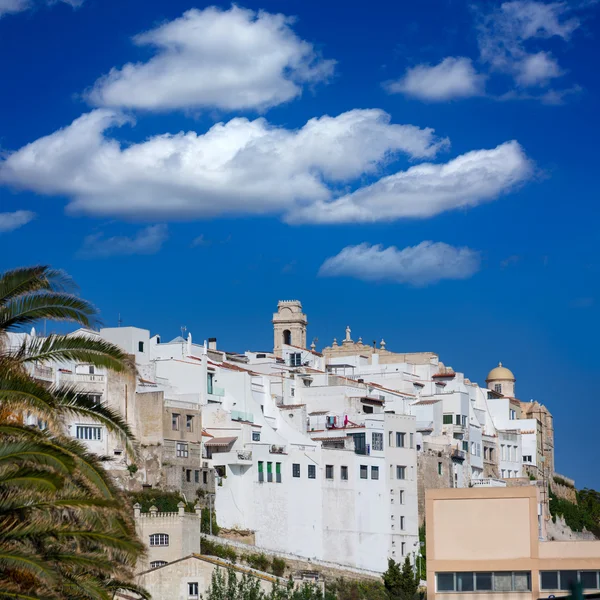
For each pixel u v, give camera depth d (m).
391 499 149.88
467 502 73.69
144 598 63.25
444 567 73.00
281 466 140.00
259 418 146.12
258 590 97.44
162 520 112.25
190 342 160.75
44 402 46.66
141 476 128.75
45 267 50.25
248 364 178.38
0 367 47.97
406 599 132.62
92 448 126.56
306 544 139.50
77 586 52.00
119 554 52.38
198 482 133.25
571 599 34.47
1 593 45.06
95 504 46.81
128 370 51.19
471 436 174.38
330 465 144.00
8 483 44.72
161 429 130.75
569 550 72.12
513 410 197.50
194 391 146.00
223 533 131.88
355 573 135.88
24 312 49.47
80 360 50.53
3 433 46.81
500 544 72.81
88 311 50.31
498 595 72.25
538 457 191.88
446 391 186.50
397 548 149.12
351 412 161.00
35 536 46.53
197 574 101.44
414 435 155.38
